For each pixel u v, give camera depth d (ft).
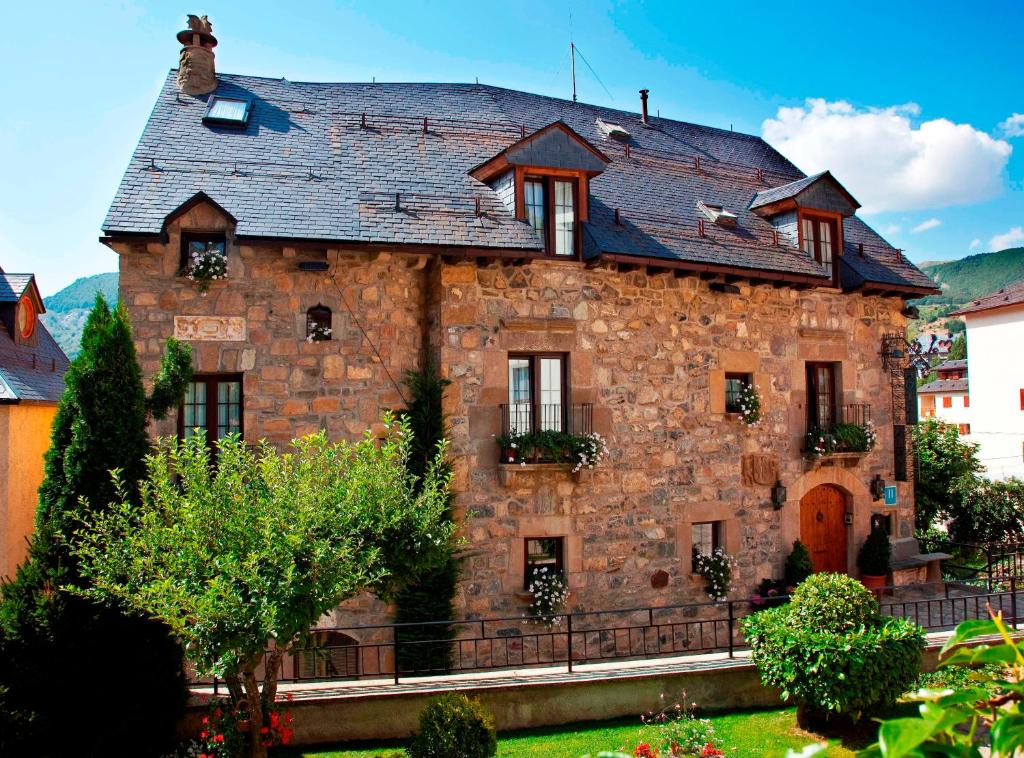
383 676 26.55
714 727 24.45
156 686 22.27
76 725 21.36
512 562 34.37
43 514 22.62
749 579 39.86
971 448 56.39
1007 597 41.91
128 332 23.79
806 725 24.31
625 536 36.65
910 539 46.06
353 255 33.73
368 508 21.70
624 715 25.82
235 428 32.71
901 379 45.85
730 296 40.37
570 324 35.78
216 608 18.22
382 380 33.83
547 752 22.52
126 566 19.52
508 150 35.01
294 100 41.57
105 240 30.55
